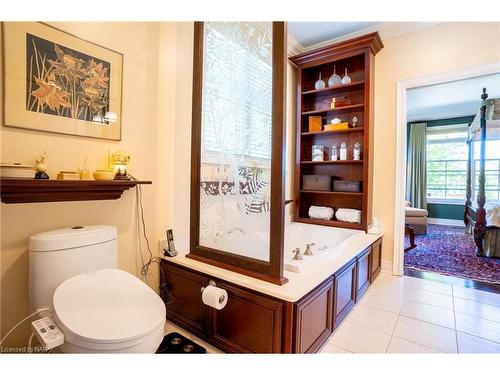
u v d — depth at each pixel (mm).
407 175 6535
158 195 1988
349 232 2762
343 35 3025
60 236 1300
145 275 1904
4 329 1295
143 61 1856
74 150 1518
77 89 1520
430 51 2684
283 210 1426
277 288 1372
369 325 1856
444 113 5957
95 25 1592
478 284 2641
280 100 1406
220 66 1773
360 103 3076
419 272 2992
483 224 3600
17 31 1303
